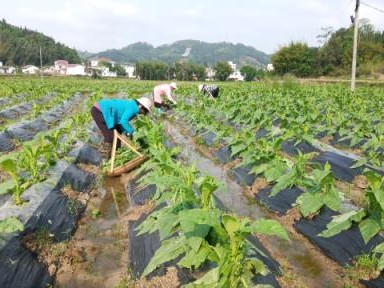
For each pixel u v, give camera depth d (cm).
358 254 467
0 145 968
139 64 8000
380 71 4384
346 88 2481
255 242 482
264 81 3409
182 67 8100
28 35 12488
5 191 528
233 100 1577
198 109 1374
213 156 958
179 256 425
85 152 880
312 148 931
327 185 562
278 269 448
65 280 442
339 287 436
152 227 492
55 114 1519
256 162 731
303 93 2106
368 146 878
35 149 638
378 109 1280
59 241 511
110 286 433
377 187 468
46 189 603
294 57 4984
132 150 817
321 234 509
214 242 394
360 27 5928
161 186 589
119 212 631
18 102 1934
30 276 420
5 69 9000
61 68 10512
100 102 803
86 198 664
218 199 632
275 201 641
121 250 506
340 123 1069
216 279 368
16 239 453
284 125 1044
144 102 813
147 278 418
